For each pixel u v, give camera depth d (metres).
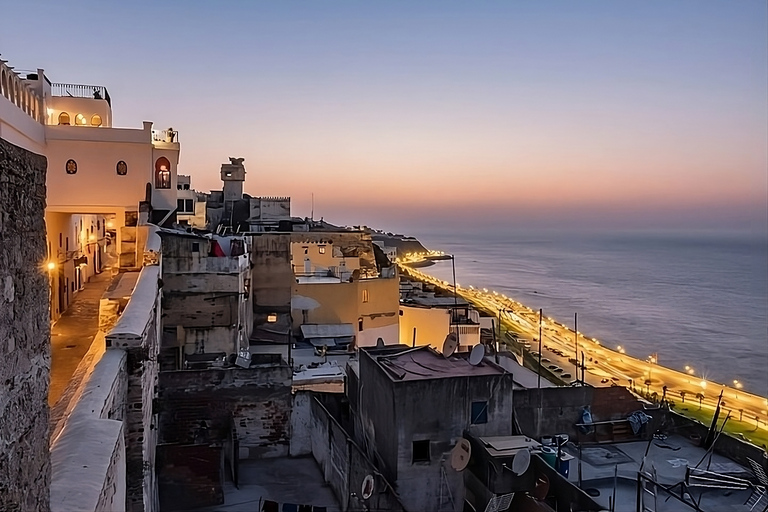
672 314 128.38
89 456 8.66
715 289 179.38
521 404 23.23
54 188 28.53
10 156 5.09
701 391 56.22
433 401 20.09
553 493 17.27
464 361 22.97
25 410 5.50
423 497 19.97
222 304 28.95
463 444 18.72
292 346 39.00
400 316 46.31
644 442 23.11
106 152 29.25
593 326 111.06
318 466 23.73
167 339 28.16
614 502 17.70
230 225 65.06
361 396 23.73
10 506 5.06
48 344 6.36
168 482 19.55
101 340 15.93
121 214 29.44
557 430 23.58
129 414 13.75
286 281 41.81
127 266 27.42
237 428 23.97
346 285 43.00
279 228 60.88
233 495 20.80
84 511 7.11
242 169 72.06
